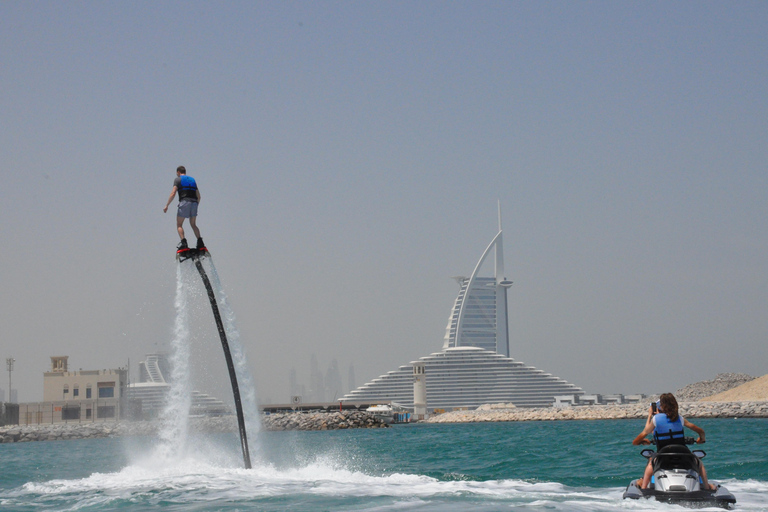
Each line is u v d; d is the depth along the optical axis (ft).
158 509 56.13
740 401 449.48
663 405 53.26
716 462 94.38
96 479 75.05
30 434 365.61
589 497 59.67
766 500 56.59
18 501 63.26
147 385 428.15
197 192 67.82
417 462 108.99
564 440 164.35
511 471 88.58
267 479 71.51
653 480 53.47
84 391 463.01
